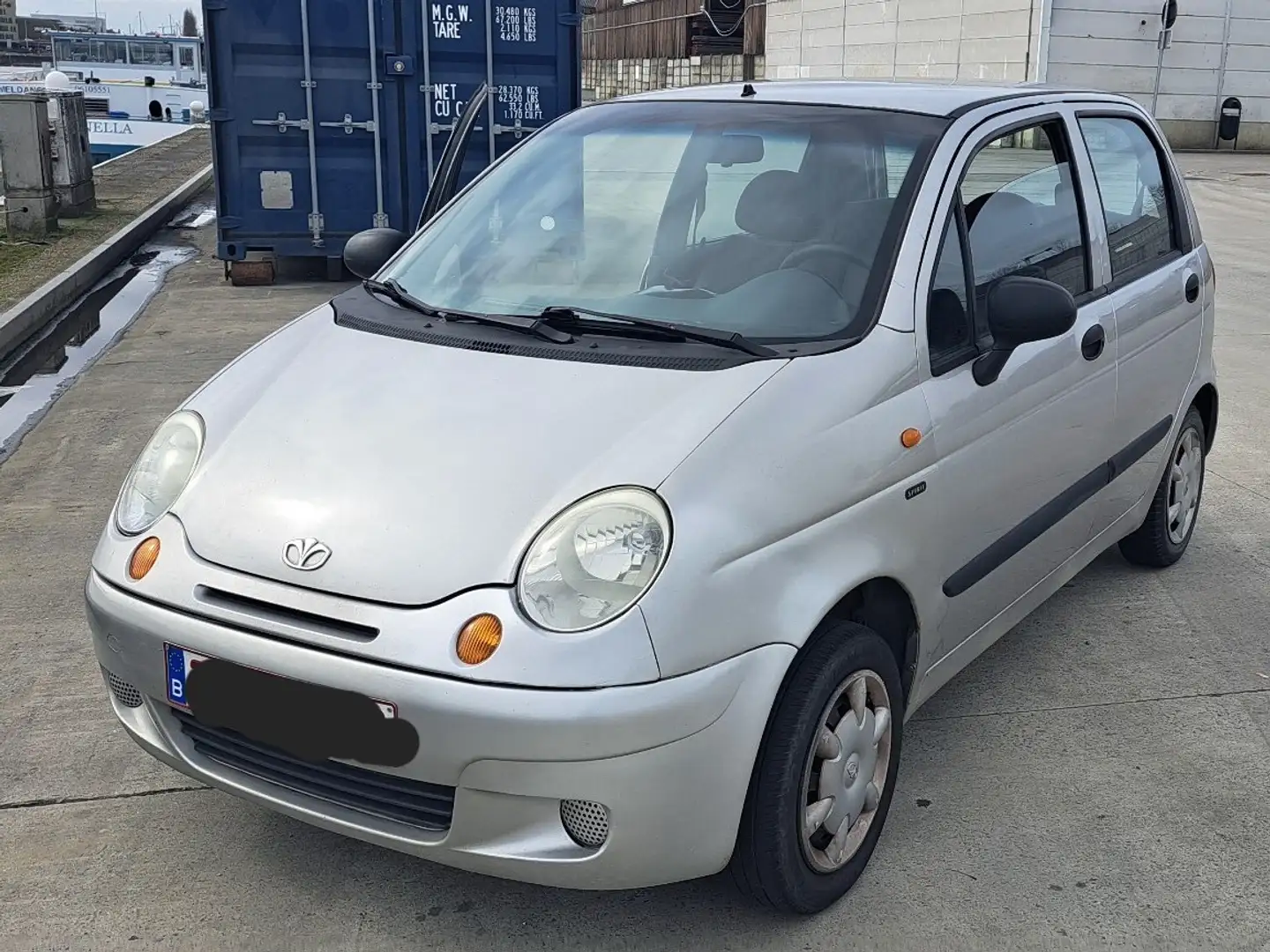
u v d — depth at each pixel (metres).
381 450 2.72
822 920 2.83
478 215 3.73
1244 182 20.25
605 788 2.36
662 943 2.75
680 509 2.47
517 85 10.80
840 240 3.18
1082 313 3.76
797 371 2.80
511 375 2.90
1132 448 4.16
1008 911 2.87
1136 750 3.58
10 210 12.93
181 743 2.77
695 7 35.16
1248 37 25.05
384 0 10.35
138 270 12.28
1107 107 4.27
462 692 2.33
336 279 11.60
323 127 10.54
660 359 2.88
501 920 2.82
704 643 2.41
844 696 2.79
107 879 2.95
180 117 28.25
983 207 3.41
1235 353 8.62
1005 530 3.40
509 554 2.44
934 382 3.04
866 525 2.78
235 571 2.59
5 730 3.60
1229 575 4.85
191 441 2.96
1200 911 2.88
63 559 4.88
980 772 3.46
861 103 3.58
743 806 2.54
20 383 7.81
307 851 3.07
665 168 3.58
